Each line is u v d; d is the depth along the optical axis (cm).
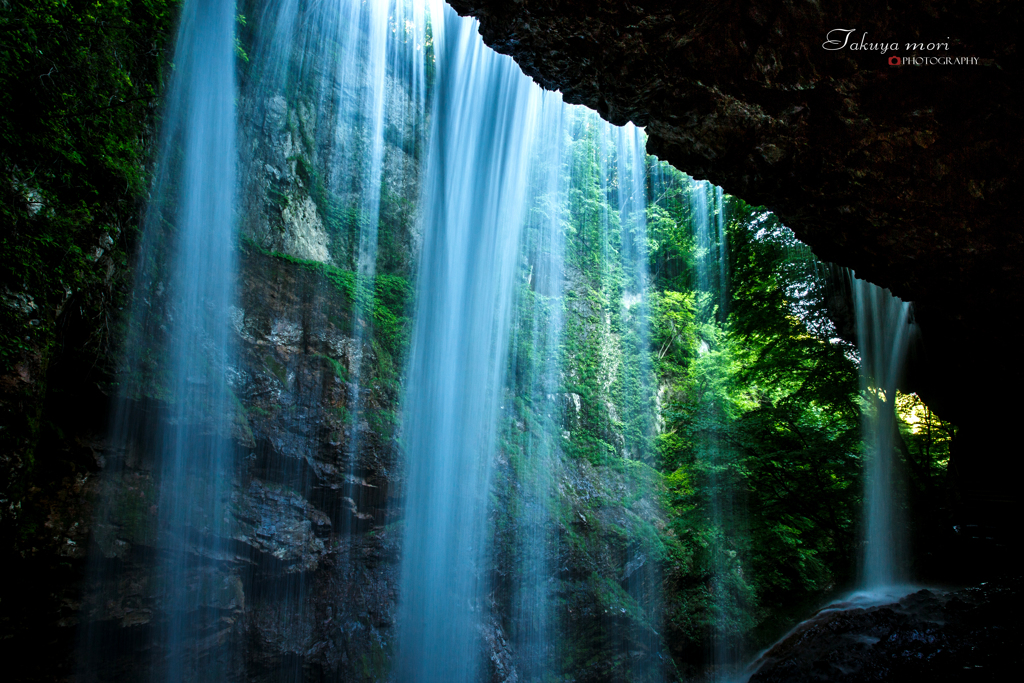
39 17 609
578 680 1143
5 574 589
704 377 1705
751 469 1234
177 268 855
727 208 1442
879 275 561
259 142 1111
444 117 1502
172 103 905
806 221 531
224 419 842
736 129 460
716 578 1405
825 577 1348
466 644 1028
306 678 836
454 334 1360
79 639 652
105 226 696
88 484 687
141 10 813
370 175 1326
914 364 995
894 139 433
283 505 873
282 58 1175
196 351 846
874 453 1134
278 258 1027
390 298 1225
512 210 1566
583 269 1741
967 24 378
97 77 706
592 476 1449
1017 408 764
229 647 772
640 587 1340
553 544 1245
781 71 423
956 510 959
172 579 735
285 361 970
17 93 583
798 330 1285
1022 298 489
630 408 1681
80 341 680
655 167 1875
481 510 1188
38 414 576
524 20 451
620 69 458
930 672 498
